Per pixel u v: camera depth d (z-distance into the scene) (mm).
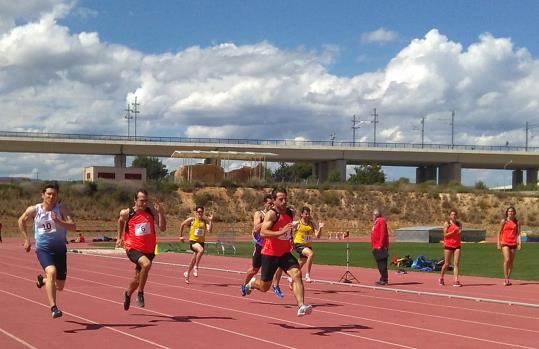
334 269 25781
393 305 14719
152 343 9828
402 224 81500
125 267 26125
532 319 12750
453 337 10648
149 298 15555
